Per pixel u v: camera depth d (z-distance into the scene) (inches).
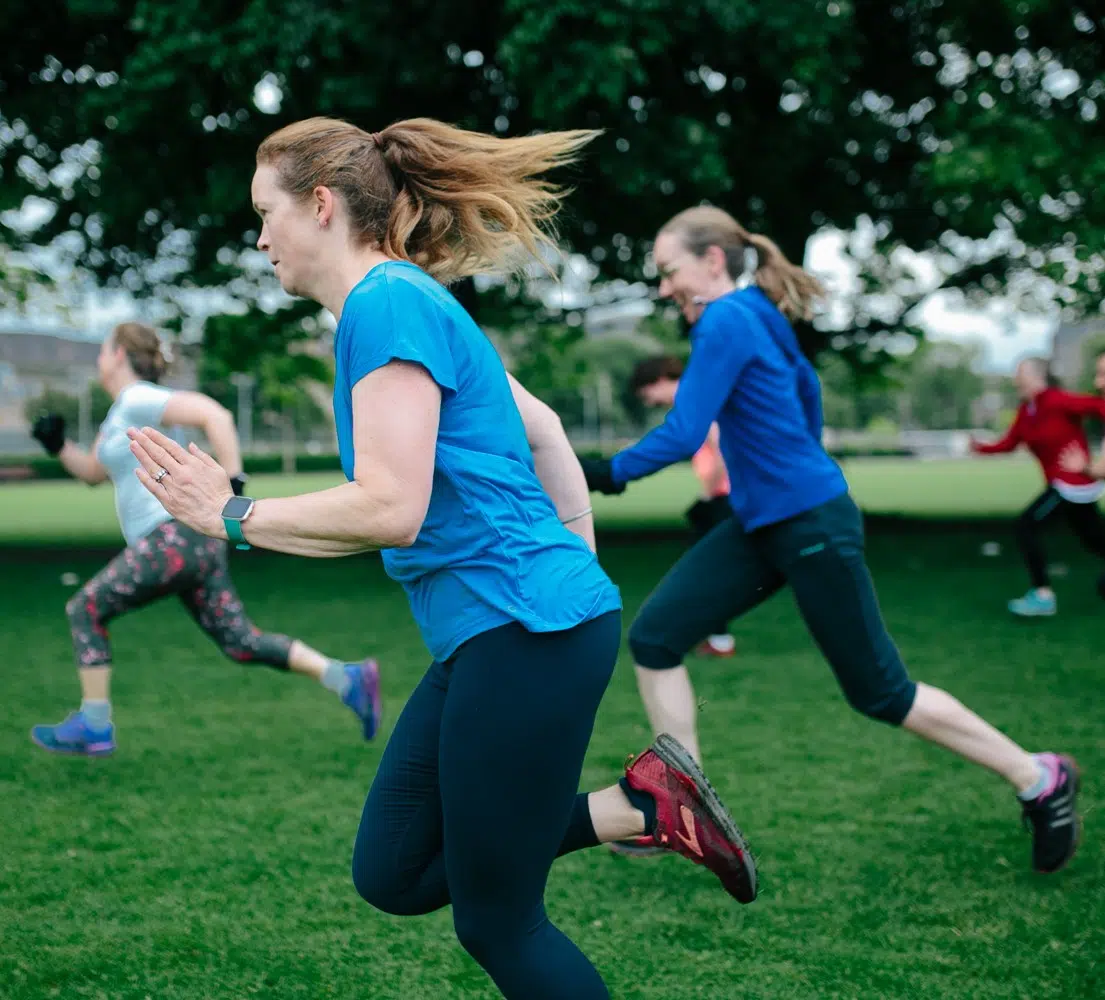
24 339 3440.0
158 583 182.9
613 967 113.6
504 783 78.7
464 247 85.7
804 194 605.3
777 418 138.0
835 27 431.8
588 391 3661.4
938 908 127.5
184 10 422.9
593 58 405.1
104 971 113.3
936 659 273.1
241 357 653.9
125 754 195.5
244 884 136.1
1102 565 479.5
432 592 80.6
